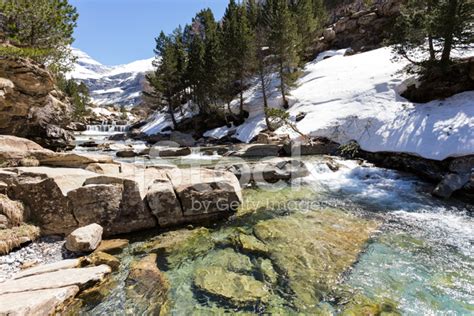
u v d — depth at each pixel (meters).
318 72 27.80
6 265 4.71
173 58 35.22
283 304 3.96
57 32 16.92
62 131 18.66
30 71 13.54
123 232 6.30
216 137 26.81
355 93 19.22
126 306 3.88
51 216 5.89
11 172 6.26
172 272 4.82
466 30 12.96
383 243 5.78
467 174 8.88
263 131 22.30
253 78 30.95
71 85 41.97
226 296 4.15
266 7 34.97
